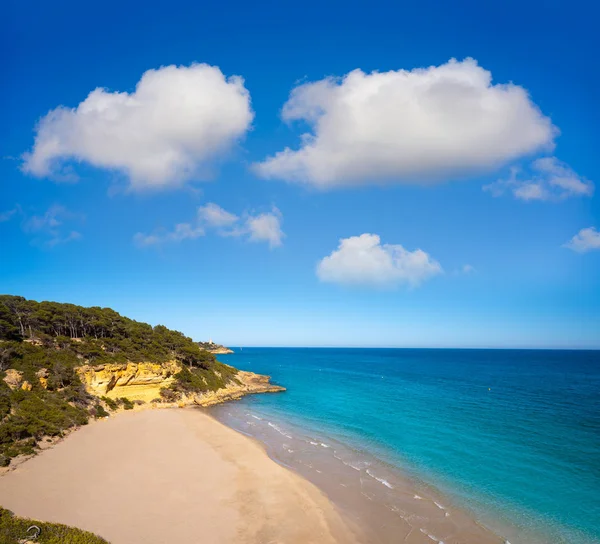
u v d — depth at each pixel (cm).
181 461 3406
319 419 5347
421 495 2834
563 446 3959
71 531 1791
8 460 2942
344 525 2397
